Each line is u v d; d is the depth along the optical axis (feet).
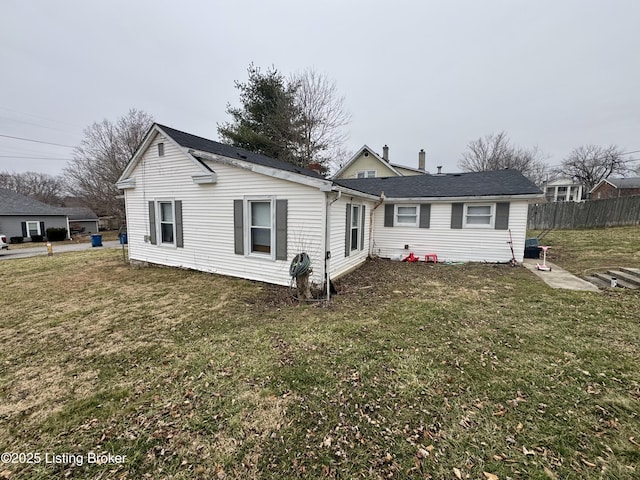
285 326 14.21
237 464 6.45
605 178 111.75
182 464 6.47
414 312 15.98
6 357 11.52
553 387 9.07
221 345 12.27
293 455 6.66
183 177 26.68
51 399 8.85
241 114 65.57
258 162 32.09
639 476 6.00
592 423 7.53
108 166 89.71
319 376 9.82
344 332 13.35
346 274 26.25
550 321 14.56
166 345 12.39
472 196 31.53
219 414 8.04
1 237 48.55
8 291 21.63
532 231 54.65
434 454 6.63
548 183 124.36
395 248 36.32
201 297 19.40
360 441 7.04
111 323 14.99
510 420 7.68
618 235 43.60
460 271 27.68
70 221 102.58
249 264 23.89
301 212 20.97
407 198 34.06
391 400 8.55
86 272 28.45
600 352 11.28
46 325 14.78
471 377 9.68
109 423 7.79
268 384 9.42
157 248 30.35
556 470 6.17
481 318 15.05
